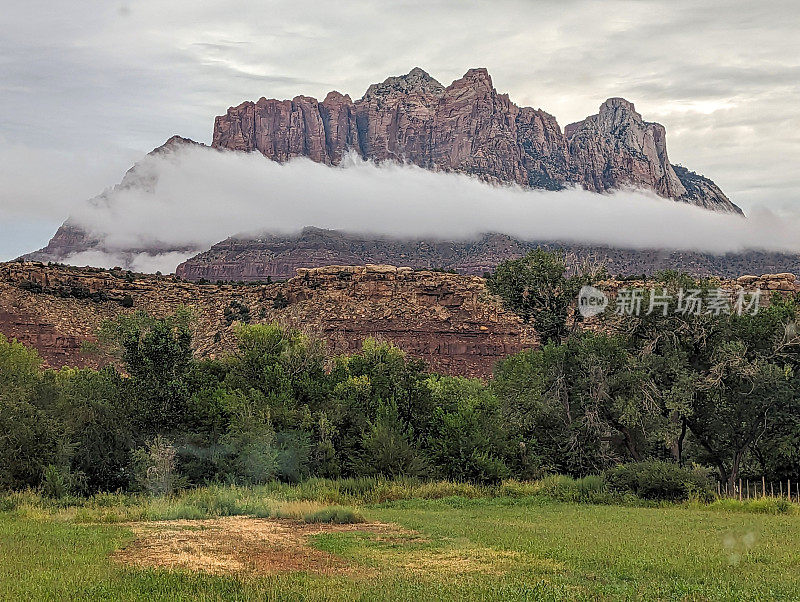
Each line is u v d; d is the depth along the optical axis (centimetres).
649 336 4153
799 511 2784
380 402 4078
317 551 1838
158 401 3847
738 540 1967
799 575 1516
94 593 1334
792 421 3828
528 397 4038
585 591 1370
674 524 2381
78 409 3559
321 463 3806
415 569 1605
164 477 3269
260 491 3200
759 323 4094
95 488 3434
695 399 4022
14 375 3891
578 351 4125
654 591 1367
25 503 2870
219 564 1653
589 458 4006
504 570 1590
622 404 3906
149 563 1650
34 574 1476
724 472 4147
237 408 3772
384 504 3152
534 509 2941
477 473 3738
